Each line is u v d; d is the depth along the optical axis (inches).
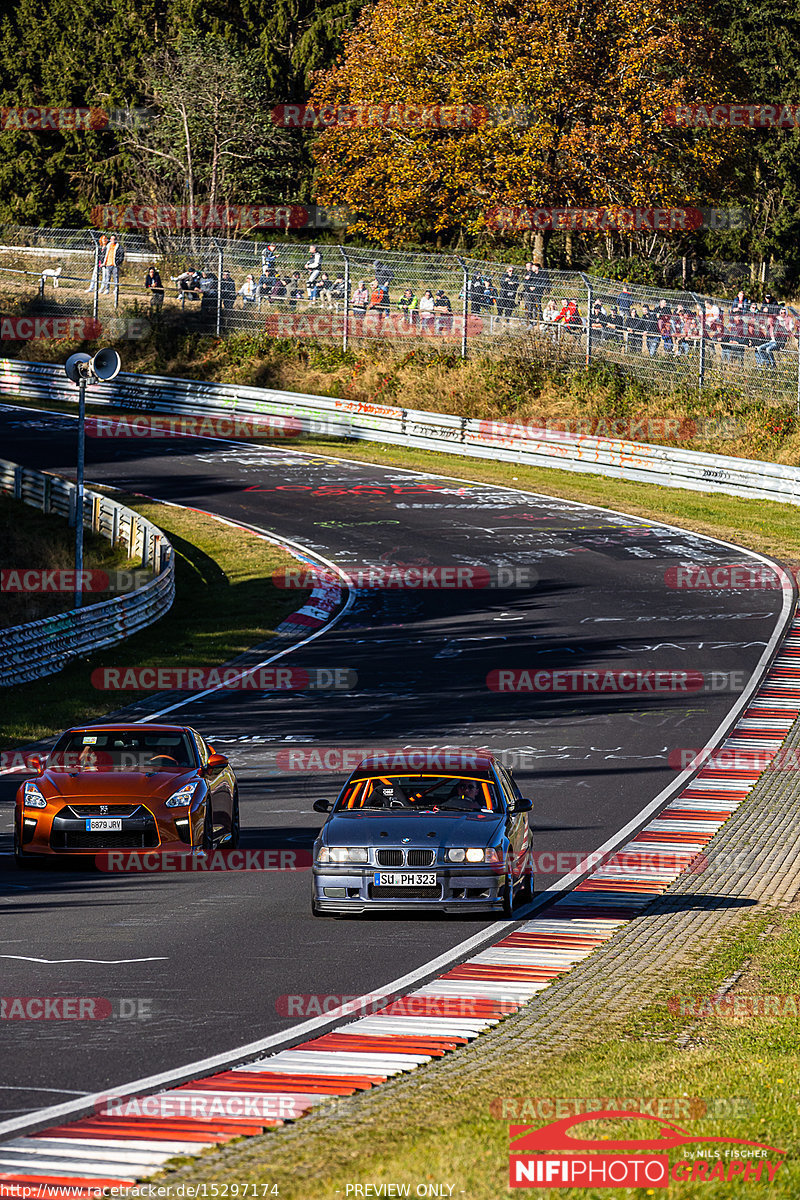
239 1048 757.9
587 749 1953.7
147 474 4441.4
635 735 2043.6
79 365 2748.5
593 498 4146.2
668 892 1254.9
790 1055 725.3
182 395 5349.4
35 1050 751.1
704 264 7037.4
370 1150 566.6
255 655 2709.2
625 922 1135.0
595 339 5054.1
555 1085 664.4
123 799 1334.9
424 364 5260.8
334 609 3058.6
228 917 1135.0
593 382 4923.7
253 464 4618.6
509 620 2915.8
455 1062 731.4
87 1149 581.0
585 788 1724.9
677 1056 730.8
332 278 5595.5
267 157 7573.8
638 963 991.6
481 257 6619.1
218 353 5689.0
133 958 983.0
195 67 7490.2
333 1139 583.8
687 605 3006.9
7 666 2440.9
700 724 2107.5
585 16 5580.7
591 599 3078.2
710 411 4667.8
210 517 3919.8
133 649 2765.7
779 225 7165.4
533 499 4138.8
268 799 1710.1
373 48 6008.9
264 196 7603.4
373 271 5521.7
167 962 971.3
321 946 1031.0
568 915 1163.9
